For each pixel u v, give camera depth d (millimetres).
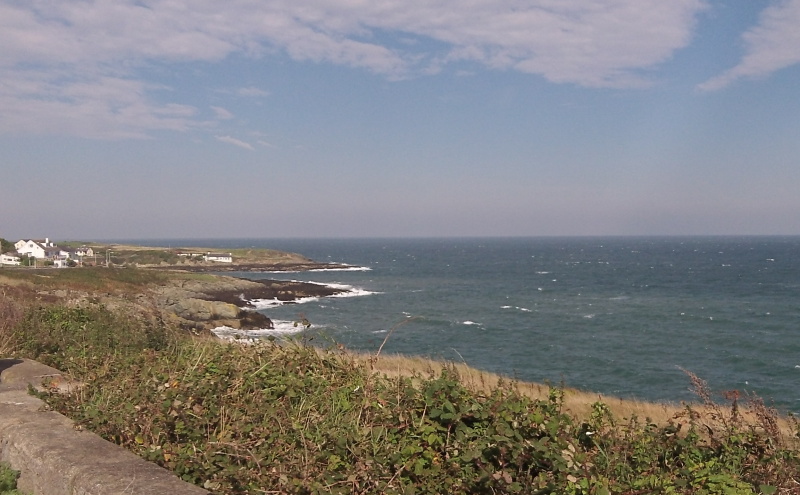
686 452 5000
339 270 119688
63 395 5676
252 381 5582
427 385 4957
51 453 4207
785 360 32531
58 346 9445
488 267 127688
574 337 40062
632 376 28406
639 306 58250
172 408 4891
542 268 122562
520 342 37906
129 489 3605
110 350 9039
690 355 33969
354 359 6367
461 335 40500
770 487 4176
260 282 70812
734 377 28562
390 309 55344
